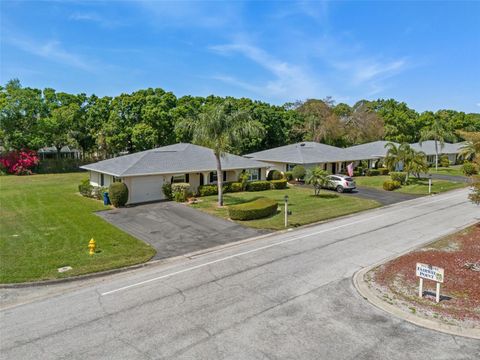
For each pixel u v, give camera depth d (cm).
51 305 987
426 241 1645
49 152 6391
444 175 4756
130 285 1130
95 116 5441
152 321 883
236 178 3309
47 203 2567
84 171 5284
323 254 1442
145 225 1936
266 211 2144
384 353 745
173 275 1216
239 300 1004
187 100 5862
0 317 916
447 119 8631
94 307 968
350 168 4312
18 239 1619
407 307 951
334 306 964
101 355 737
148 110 5022
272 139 6050
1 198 2797
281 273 1221
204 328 846
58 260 1341
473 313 912
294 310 941
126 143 5209
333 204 2628
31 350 758
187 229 1862
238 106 5856
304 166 3947
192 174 2986
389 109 7825
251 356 730
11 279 1158
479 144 1802
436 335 816
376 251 1484
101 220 2033
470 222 2047
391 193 3253
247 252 1479
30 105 4931
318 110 6266
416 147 6022
